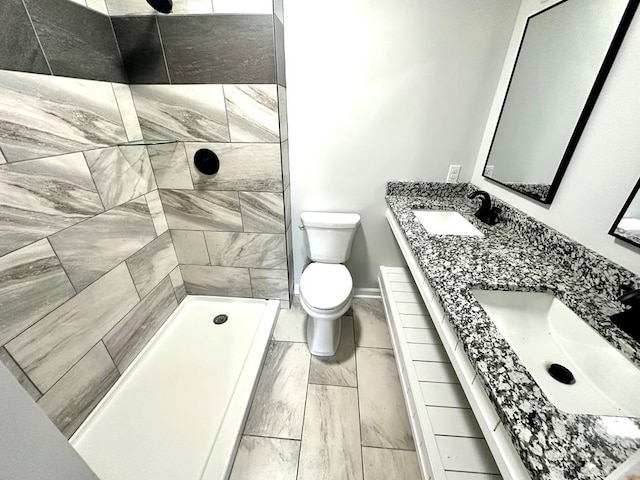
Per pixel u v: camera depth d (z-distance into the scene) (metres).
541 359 0.78
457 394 1.06
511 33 1.36
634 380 0.63
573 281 0.91
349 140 1.66
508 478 0.53
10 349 0.88
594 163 0.91
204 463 1.08
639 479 0.33
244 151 1.50
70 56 1.04
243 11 1.19
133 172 1.41
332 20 1.38
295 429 1.25
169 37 1.26
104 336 1.27
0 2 0.81
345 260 1.86
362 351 1.66
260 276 1.90
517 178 1.29
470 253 1.08
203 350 1.60
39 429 0.44
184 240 1.78
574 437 0.47
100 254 1.22
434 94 1.52
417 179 1.75
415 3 1.33
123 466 1.07
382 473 1.10
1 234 0.84
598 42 0.88
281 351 1.65
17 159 0.88
